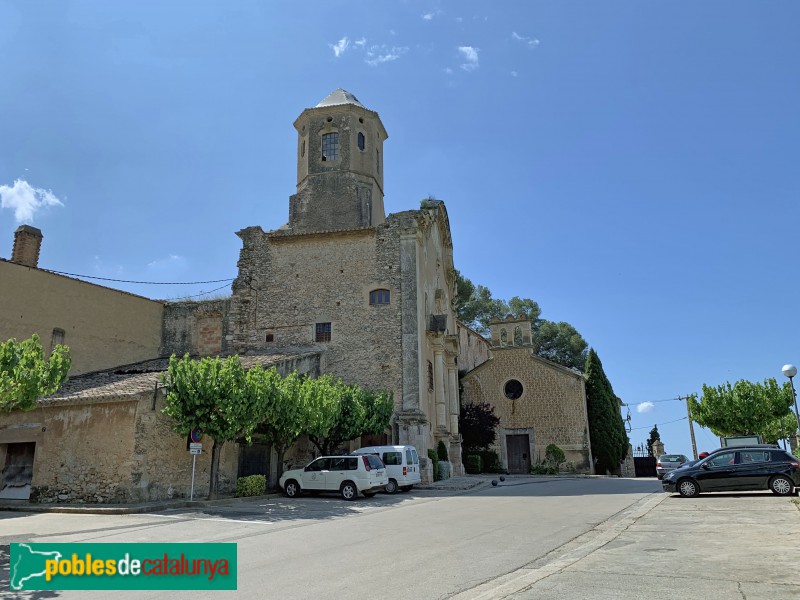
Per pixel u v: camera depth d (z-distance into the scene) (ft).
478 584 26.22
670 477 64.95
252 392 65.82
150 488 62.95
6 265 86.89
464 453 139.85
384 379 100.12
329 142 119.34
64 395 69.82
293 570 29.55
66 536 41.50
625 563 28.78
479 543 37.17
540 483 99.91
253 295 109.50
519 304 222.48
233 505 63.10
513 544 36.65
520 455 140.97
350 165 117.08
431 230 122.93
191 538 40.32
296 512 56.34
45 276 92.63
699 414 126.11
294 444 89.71
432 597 24.06
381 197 124.26
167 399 63.62
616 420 145.07
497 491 82.64
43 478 65.05
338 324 104.78
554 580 25.44
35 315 90.12
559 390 140.97
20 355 47.85
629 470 152.87
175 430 64.39
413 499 70.49
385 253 106.42
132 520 50.83
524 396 142.82
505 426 142.31
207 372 64.44
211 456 71.51
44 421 67.00
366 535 41.24
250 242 112.88
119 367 102.01
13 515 55.93
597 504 59.82
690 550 31.94
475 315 221.25
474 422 140.77
